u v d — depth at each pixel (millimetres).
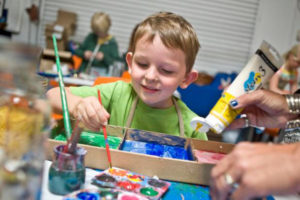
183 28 1000
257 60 729
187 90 2516
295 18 4512
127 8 4543
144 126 1106
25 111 419
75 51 3840
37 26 4406
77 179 525
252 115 885
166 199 567
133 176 613
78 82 2299
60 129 812
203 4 4570
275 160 424
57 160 528
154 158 659
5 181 367
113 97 1150
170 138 832
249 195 412
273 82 3143
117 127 849
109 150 661
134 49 1018
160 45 922
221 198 457
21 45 377
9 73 389
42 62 2939
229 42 4668
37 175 408
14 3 4160
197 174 655
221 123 713
